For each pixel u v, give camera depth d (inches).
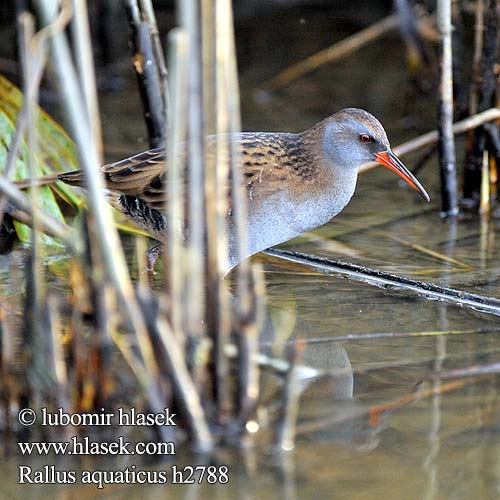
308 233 485.1
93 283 290.0
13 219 457.1
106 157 566.3
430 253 458.9
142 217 414.0
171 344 286.4
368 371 337.1
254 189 403.2
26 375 299.7
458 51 593.0
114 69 721.0
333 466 284.2
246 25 792.9
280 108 660.7
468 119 513.7
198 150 284.5
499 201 534.6
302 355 347.9
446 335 366.6
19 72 644.7
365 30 732.0
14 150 334.3
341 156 419.5
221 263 294.2
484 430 301.3
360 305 394.6
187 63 275.1
